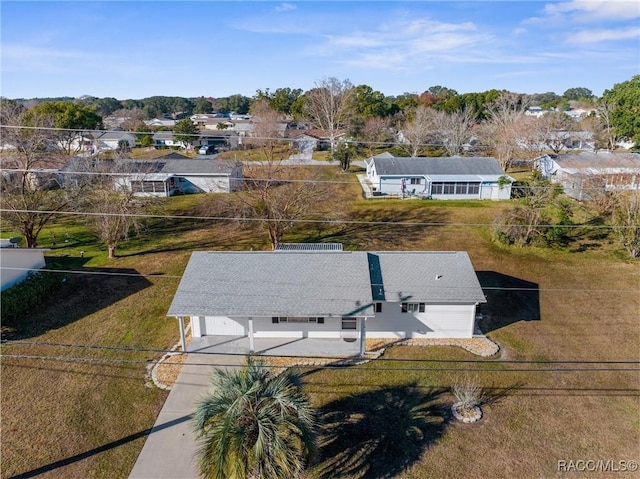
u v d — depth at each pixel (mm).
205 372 17594
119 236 28797
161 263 27750
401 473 13023
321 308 18391
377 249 29969
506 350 19234
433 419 15148
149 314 21906
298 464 10734
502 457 13602
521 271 26703
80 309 22266
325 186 35031
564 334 20438
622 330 20719
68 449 13938
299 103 90312
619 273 26266
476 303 19484
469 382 16984
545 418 15234
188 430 14656
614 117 53500
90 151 54094
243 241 31594
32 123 45562
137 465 13352
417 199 40938
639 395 16422
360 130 65062
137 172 34875
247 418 11312
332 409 15602
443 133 56375
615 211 29797
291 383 12375
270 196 29219
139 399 16156
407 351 19141
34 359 18250
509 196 41062
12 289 21828
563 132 56844
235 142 61500
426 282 20250
